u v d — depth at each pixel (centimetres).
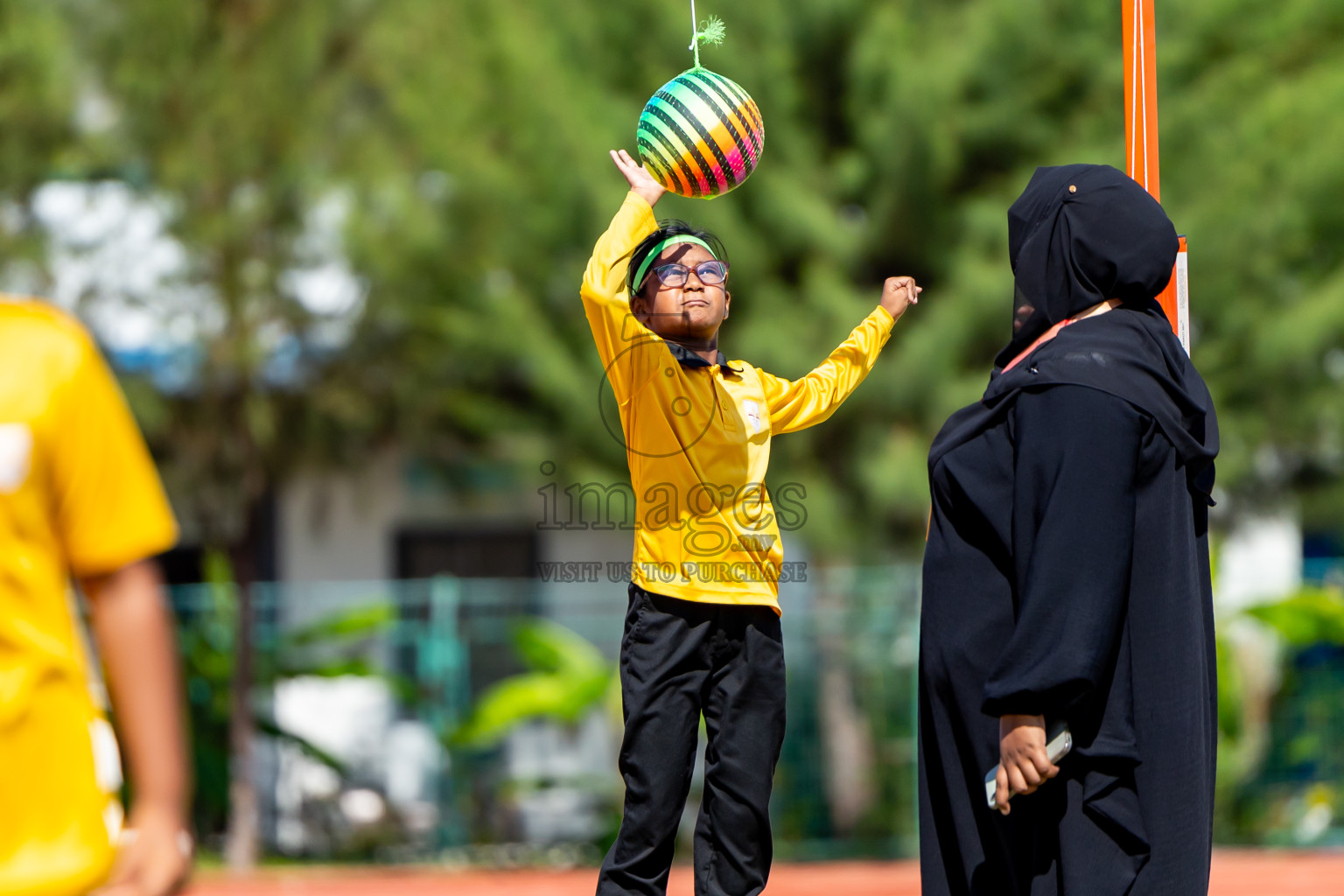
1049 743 755
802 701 3316
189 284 3375
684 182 991
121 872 565
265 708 3447
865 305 3011
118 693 579
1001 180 3077
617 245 957
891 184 3006
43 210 3353
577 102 3120
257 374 3434
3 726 550
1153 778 767
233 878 3044
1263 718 3322
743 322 3030
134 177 3366
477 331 3259
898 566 3381
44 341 574
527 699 3222
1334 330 3008
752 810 941
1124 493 759
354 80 3484
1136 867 757
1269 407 3153
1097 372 780
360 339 3497
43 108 3183
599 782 3425
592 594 3791
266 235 3434
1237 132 3034
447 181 3438
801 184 3061
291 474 3597
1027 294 855
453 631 3416
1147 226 826
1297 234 3047
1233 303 3069
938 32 3098
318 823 3494
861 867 3017
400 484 4203
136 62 3275
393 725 3778
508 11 3291
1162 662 772
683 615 943
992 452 820
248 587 3347
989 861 812
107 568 576
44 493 563
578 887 2761
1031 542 770
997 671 754
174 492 3575
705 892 945
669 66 3108
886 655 3325
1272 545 4078
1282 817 3238
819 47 3059
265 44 3366
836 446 3078
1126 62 1041
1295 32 3120
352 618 3350
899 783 3291
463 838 3438
